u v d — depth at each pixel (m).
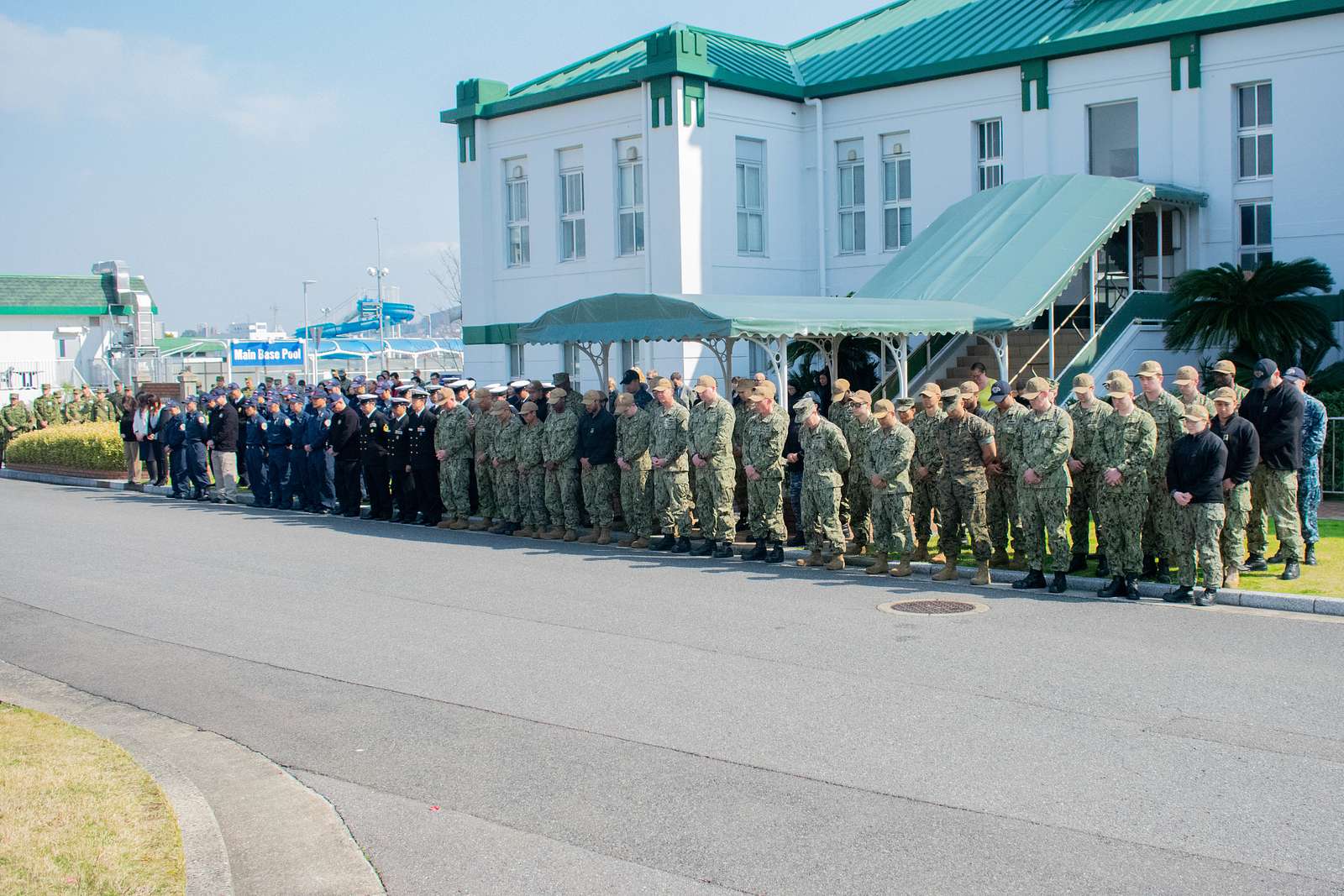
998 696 8.18
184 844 6.07
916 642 9.82
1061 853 5.65
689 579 13.12
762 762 7.05
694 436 14.76
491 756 7.40
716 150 25.12
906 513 12.82
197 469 23.75
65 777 6.97
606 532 16.16
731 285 25.55
